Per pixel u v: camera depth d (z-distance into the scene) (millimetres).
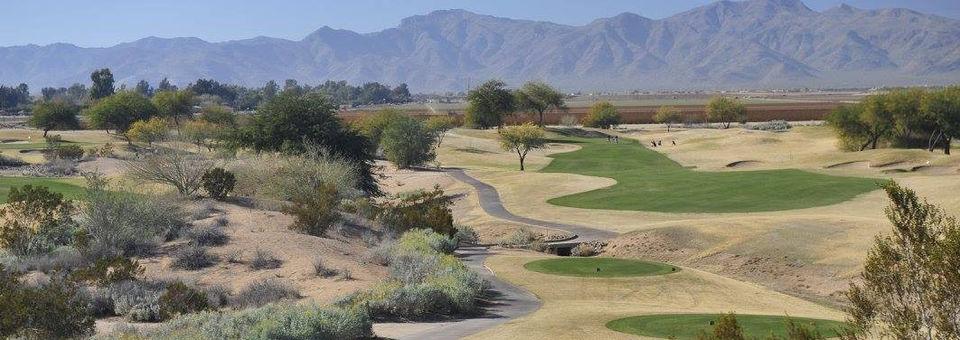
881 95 113812
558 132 169250
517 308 30578
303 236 39344
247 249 35875
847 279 41000
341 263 35219
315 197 49781
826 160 97375
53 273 29859
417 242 43750
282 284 30625
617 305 32281
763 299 36438
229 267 33500
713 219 57656
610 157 122938
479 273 39562
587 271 40812
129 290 28297
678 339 22781
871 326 14812
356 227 48562
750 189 74312
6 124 190750
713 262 48094
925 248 13812
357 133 84188
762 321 26656
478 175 98250
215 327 20969
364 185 80688
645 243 53375
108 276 29766
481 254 48906
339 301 26844
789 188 73312
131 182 49906
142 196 38906
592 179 87750
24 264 32312
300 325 20812
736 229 52531
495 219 68438
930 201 59688
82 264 32688
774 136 136875
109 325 25188
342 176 60625
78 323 22797
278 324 20594
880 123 111875
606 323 25984
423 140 109125
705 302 34562
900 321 13883
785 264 45281
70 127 154625
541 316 27641
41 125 148750
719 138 139000
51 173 90312
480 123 178250
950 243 13320
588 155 126312
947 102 105250
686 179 83125
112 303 27656
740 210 66125
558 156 126812
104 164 97812
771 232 50812
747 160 104375
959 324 13180
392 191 91125
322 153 68750
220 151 80188
